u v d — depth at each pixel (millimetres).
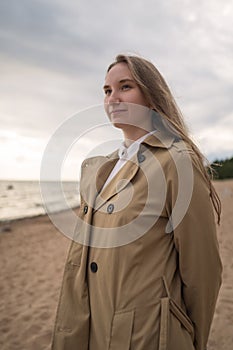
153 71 1402
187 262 1199
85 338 1327
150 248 1189
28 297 5242
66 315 1389
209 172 1443
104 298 1238
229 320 3605
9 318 4332
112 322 1181
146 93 1350
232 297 4277
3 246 10047
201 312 1256
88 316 1323
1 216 17141
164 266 1185
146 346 1104
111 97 1369
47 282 6082
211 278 1229
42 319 4254
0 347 3512
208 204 1203
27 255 8750
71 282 1424
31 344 3562
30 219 16125
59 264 7547
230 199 19422
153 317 1129
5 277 6590
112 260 1209
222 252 6773
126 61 1384
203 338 1311
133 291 1165
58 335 1378
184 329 1204
